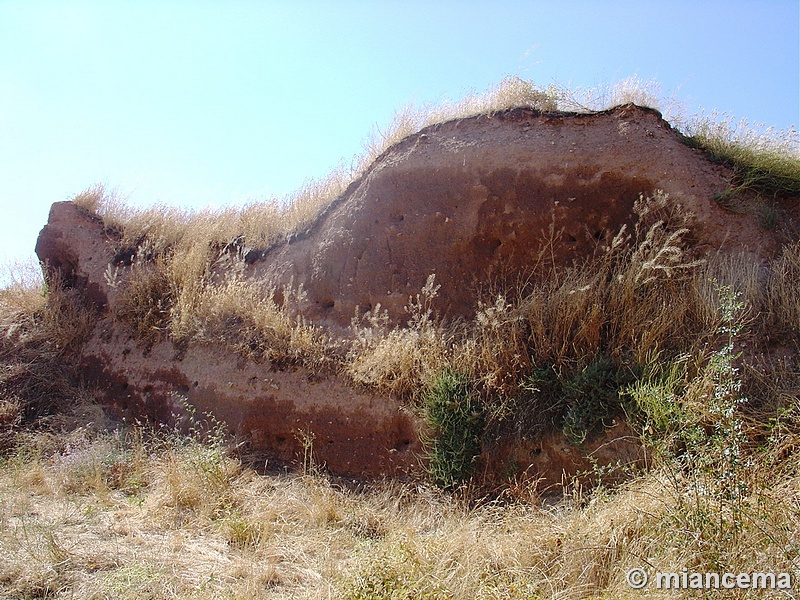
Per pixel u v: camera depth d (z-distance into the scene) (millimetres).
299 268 8883
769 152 7160
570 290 6520
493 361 6406
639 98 7688
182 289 9398
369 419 6922
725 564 3580
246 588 4254
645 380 5598
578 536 4359
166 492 6238
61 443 7941
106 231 11273
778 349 5633
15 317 10477
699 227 6727
